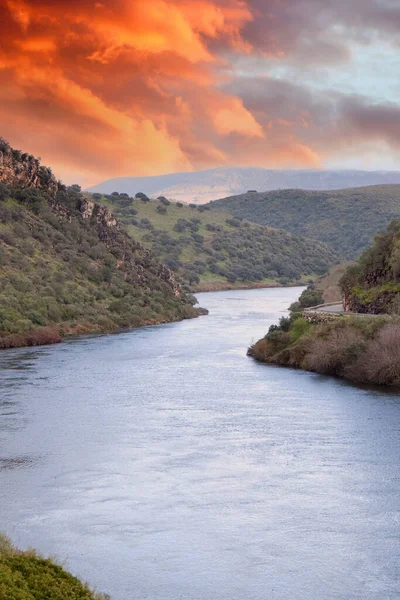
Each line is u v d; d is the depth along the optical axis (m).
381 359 59.47
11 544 24.97
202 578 25.17
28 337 85.75
